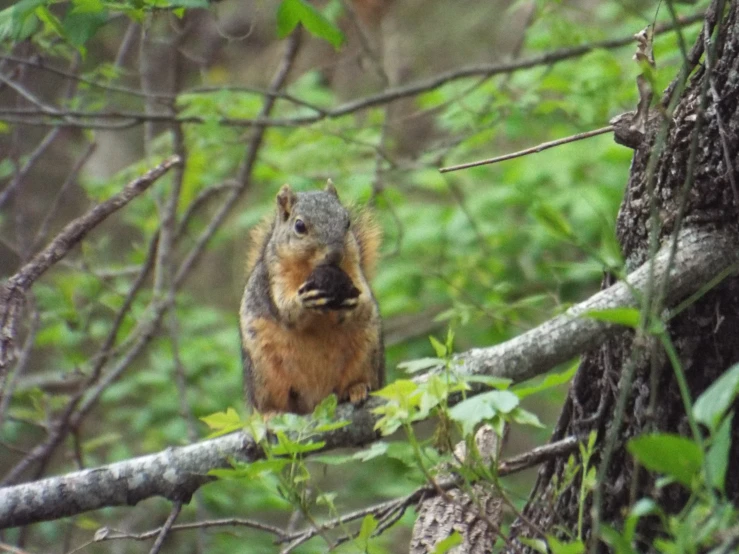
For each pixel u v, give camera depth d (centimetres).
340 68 1859
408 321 1555
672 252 528
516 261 1411
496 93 1231
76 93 1387
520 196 1387
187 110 1166
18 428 1386
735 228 650
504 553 750
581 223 1325
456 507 696
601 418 693
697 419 470
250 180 1438
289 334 845
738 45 631
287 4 799
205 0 777
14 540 1323
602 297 656
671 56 1102
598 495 507
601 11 1384
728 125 634
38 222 1750
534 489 749
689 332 655
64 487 681
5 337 698
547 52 1225
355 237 935
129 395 1614
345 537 703
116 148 1845
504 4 1995
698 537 439
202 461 689
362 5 1706
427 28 2008
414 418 553
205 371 1471
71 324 1259
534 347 658
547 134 1537
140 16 777
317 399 863
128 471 687
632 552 458
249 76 1830
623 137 675
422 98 1541
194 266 1577
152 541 1366
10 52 1175
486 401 538
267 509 1300
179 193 1287
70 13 763
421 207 1558
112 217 1836
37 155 1255
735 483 650
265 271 882
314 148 1304
